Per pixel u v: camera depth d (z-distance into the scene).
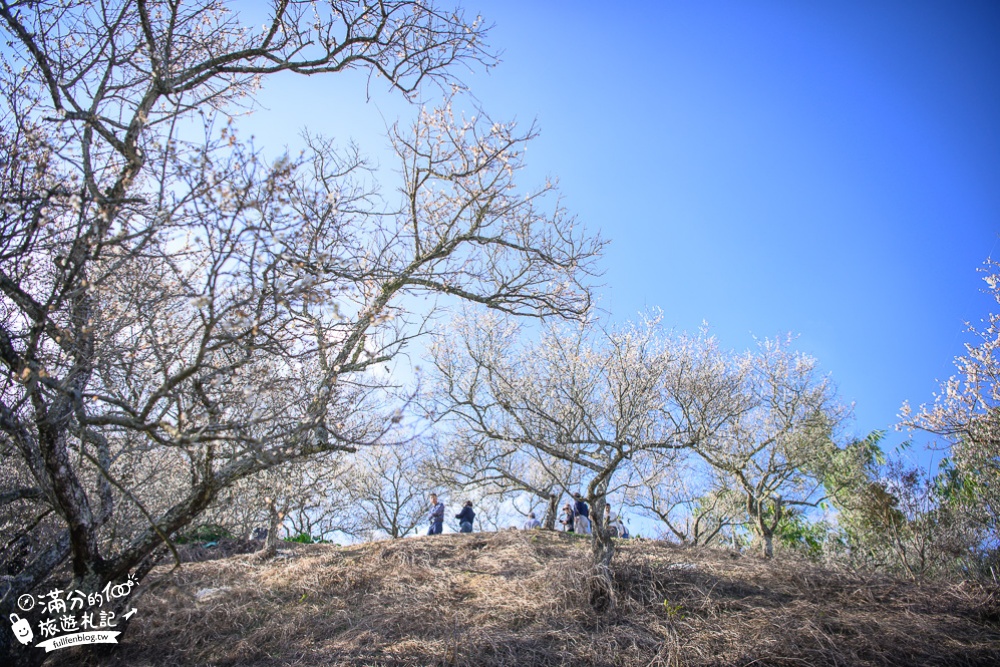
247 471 5.74
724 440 12.98
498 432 12.46
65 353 5.62
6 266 5.16
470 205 7.71
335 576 11.02
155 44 5.84
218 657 8.04
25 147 5.09
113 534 6.99
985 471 12.02
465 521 16.52
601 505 9.70
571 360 12.34
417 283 7.32
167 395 4.80
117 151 5.59
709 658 7.25
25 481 6.82
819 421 14.22
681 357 13.12
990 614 8.73
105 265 5.18
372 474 20.33
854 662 7.12
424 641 8.13
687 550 12.99
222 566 11.79
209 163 4.42
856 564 14.43
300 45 6.71
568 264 8.03
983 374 11.39
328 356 6.14
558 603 9.14
